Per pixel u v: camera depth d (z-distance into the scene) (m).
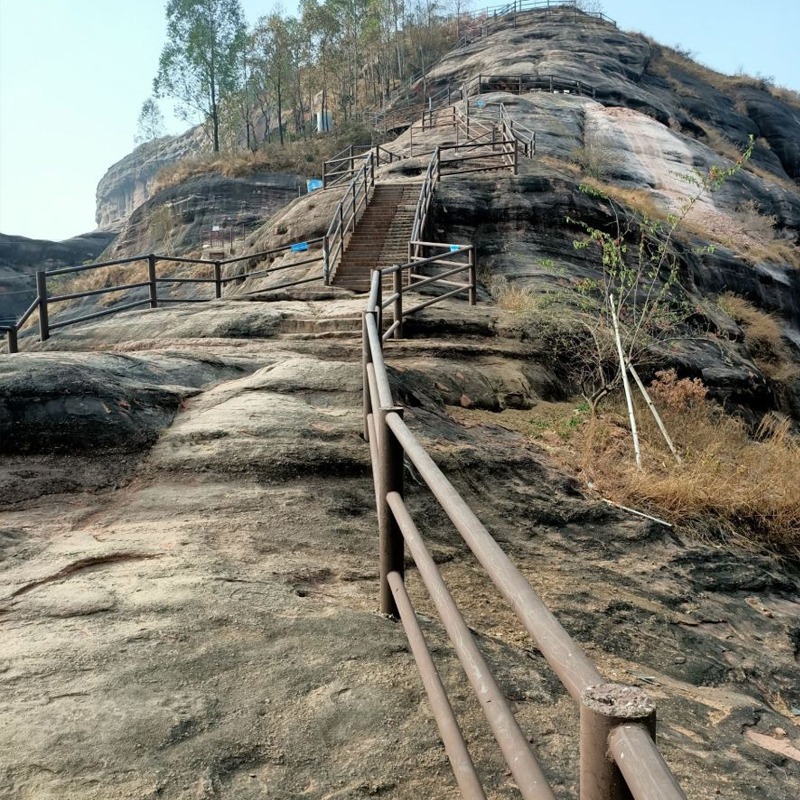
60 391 5.30
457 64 52.91
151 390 5.90
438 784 2.17
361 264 15.88
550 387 9.62
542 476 6.06
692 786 2.56
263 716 2.40
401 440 2.63
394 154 25.66
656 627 4.27
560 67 41.72
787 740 3.28
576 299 11.48
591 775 0.98
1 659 2.63
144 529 3.97
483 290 14.51
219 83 62.00
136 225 50.12
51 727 2.24
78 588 3.23
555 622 1.29
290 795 2.07
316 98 75.56
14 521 4.05
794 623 4.88
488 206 17.64
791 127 51.94
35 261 63.56
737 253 22.89
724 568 5.36
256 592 3.26
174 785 2.05
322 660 2.75
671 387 9.59
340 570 3.78
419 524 4.68
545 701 2.79
